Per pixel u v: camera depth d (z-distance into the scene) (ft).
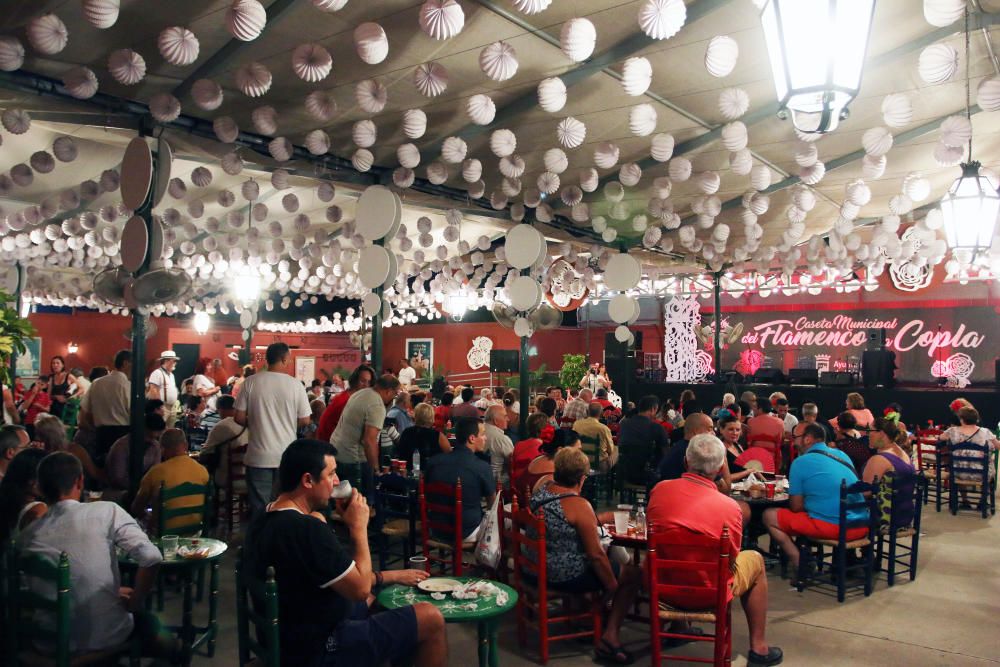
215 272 45.70
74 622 10.44
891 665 14.37
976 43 18.78
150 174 18.04
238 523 25.05
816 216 38.81
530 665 14.19
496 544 15.12
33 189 33.17
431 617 10.41
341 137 23.50
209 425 33.99
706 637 12.97
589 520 14.15
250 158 24.11
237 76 15.80
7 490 11.89
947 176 31.27
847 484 18.54
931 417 48.60
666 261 52.16
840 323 66.59
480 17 16.71
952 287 61.46
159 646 12.00
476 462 17.69
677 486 13.53
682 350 65.31
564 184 30.17
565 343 84.43
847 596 18.65
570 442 25.49
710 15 16.99
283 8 15.61
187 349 79.20
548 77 19.80
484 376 85.71
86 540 10.69
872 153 20.01
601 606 14.90
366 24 13.76
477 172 22.98
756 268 46.83
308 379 85.40
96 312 77.87
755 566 14.28
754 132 24.89
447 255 45.19
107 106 19.03
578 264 44.60
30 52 16.58
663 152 21.49
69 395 37.17
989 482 28.84
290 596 9.41
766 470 24.12
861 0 7.60
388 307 30.89
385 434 26.45
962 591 19.10
